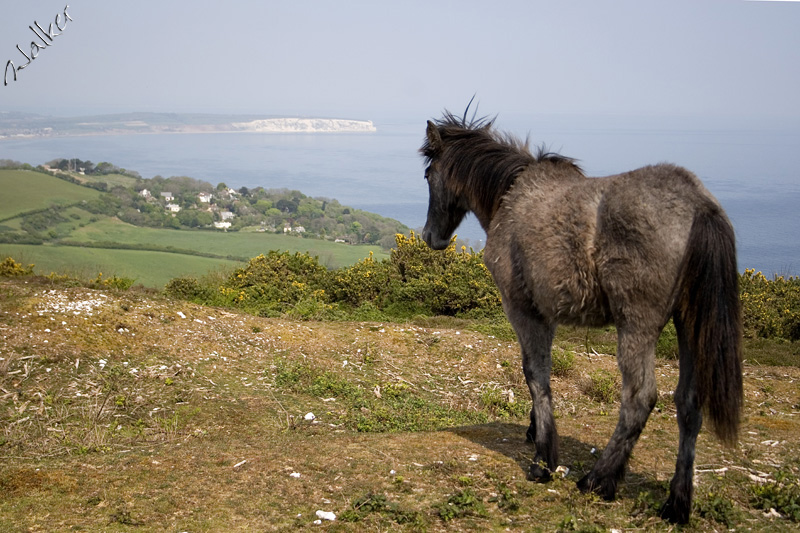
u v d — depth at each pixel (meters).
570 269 3.86
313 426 6.20
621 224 3.66
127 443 5.32
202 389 6.89
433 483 4.20
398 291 12.36
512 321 4.42
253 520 3.63
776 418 6.37
